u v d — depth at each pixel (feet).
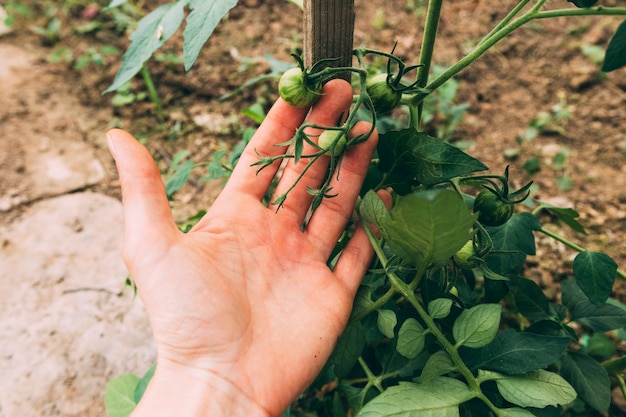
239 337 0.78
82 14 2.30
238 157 1.15
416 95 0.90
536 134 1.76
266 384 0.77
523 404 0.71
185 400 0.75
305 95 0.81
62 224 1.63
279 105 0.87
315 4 0.82
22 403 1.28
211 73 2.00
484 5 2.15
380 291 0.98
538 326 0.93
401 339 0.75
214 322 0.76
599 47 1.91
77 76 2.06
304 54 0.89
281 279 0.85
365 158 0.88
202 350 0.77
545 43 1.98
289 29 2.14
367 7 2.19
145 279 0.77
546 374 0.74
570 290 1.04
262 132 0.89
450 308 0.84
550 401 0.71
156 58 2.01
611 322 0.95
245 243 0.85
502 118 1.82
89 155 1.82
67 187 1.73
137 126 1.90
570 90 1.85
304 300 0.84
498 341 0.77
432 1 0.83
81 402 1.28
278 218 0.89
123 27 2.24
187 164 1.14
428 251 0.67
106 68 2.08
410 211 0.59
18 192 1.70
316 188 0.91
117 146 0.78
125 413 1.10
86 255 1.56
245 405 0.76
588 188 1.61
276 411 0.78
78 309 1.44
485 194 0.83
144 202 0.78
